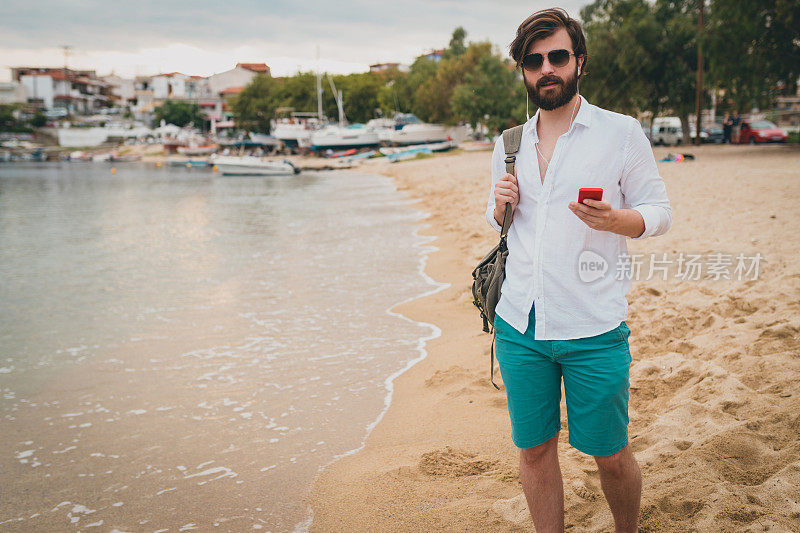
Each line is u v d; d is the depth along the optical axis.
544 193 2.35
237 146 83.38
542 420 2.49
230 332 7.64
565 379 2.43
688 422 3.76
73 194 36.78
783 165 18.83
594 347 2.31
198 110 131.00
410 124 65.62
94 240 17.45
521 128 2.48
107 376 6.30
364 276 10.53
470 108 55.06
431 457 4.02
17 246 16.48
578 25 2.33
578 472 3.45
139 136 115.50
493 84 54.50
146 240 17.02
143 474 4.26
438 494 3.58
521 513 3.17
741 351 4.66
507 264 2.52
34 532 3.64
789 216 9.75
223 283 10.66
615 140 2.30
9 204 30.42
